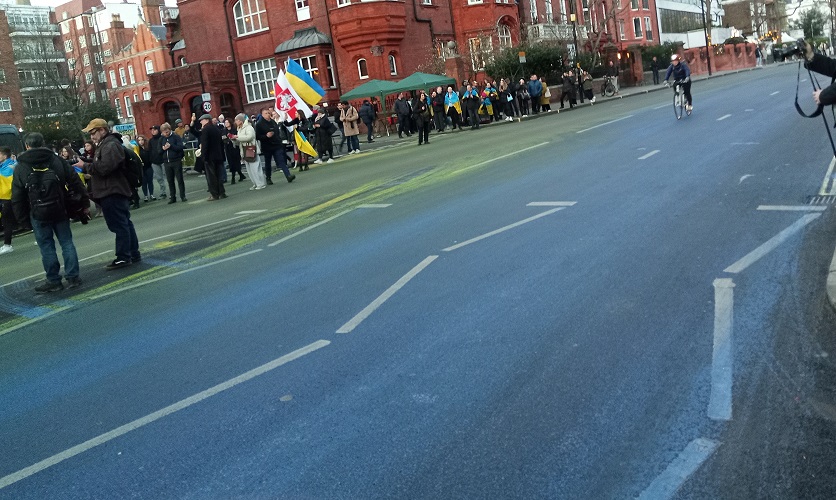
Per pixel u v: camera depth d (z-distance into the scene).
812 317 5.38
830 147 12.15
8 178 14.92
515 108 36.28
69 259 9.35
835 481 3.46
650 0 72.00
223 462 4.20
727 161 12.14
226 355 5.95
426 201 12.03
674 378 4.67
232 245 10.60
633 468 3.73
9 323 7.98
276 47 43.00
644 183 11.14
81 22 101.56
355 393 4.92
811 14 66.44
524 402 4.54
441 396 4.74
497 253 8.08
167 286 8.66
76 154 20.22
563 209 9.96
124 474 4.20
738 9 100.38
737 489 3.48
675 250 7.39
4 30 67.69
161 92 45.81
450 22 45.12
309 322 6.52
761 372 4.64
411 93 36.28
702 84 41.59
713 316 5.61
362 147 29.92
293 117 23.00
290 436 4.42
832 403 4.18
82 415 5.13
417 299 6.80
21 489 4.19
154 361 6.05
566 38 49.34
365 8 39.78
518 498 3.56
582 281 6.76
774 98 23.08
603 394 4.55
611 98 42.28
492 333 5.74
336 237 10.10
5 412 5.39
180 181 18.73
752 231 7.75
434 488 3.71
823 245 7.00
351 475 3.91
